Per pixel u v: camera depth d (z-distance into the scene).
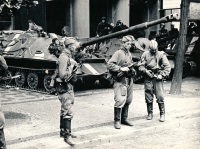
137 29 8.18
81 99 10.90
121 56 7.26
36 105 9.84
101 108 9.50
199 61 16.97
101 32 17.25
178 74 11.89
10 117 8.30
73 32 20.73
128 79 7.37
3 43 13.70
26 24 18.94
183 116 8.64
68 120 6.34
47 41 12.90
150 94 8.09
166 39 15.62
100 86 13.39
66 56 6.30
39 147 6.12
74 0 20.44
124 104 7.53
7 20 18.36
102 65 12.98
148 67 7.96
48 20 20.95
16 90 12.64
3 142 5.79
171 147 6.52
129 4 23.83
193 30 17.50
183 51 11.82
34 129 7.30
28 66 12.55
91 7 23.14
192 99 10.89
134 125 7.69
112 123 7.86
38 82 12.34
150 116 8.20
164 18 7.40
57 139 6.60
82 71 12.03
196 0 17.52
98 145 6.61
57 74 6.41
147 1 24.89
